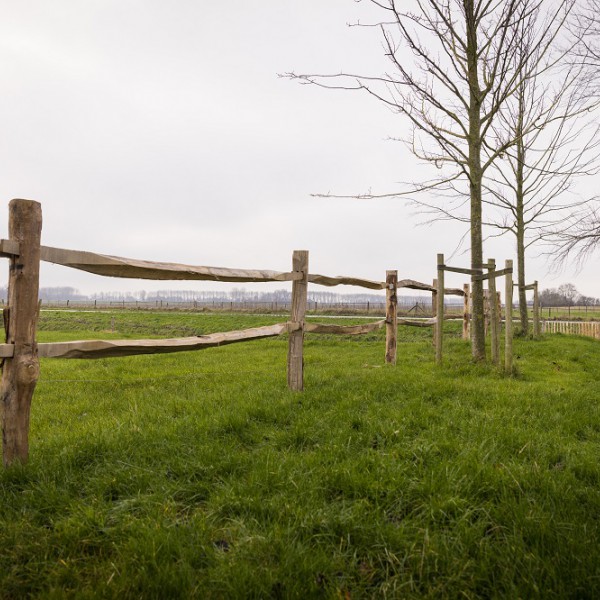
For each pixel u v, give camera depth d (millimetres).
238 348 13766
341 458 3303
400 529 2328
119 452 3410
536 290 15891
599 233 10547
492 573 2006
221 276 4668
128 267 3695
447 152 9086
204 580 1958
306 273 5910
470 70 8508
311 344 15016
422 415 4352
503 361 9328
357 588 1937
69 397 6234
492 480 2812
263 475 2932
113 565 2021
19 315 3002
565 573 1940
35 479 2969
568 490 2721
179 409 4914
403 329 19844
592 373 7926
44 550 2197
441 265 8508
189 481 2959
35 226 3031
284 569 2012
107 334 21812
